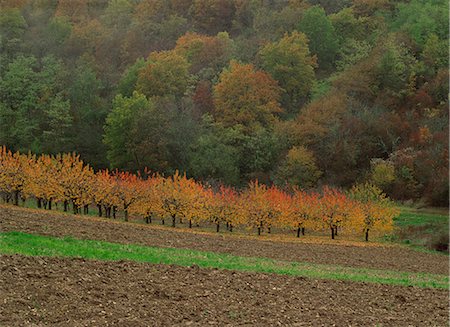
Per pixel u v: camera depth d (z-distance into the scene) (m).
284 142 78.31
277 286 19.81
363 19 109.38
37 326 12.90
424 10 105.62
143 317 14.43
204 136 75.94
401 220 57.09
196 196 47.09
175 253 26.16
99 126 86.31
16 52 96.38
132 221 48.84
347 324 15.99
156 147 75.81
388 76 89.06
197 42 104.88
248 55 101.62
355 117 79.88
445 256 41.78
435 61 92.81
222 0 116.88
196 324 14.47
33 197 54.09
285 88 95.06
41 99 86.44
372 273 28.41
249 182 73.94
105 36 107.00
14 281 15.45
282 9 113.12
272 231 52.31
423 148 73.25
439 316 18.27
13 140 82.06
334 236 50.81
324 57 104.12
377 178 67.88
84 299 15.07
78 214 45.53
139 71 93.62
